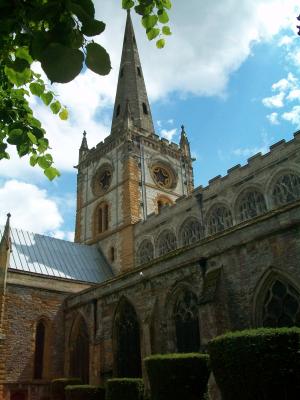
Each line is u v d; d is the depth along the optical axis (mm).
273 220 23719
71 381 33719
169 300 29188
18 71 6875
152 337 29141
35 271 45469
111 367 32625
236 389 15656
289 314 21547
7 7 5574
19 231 50781
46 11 5008
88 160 69688
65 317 41688
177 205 50750
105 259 57500
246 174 43250
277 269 22688
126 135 62188
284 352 14977
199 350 25109
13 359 37094
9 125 9805
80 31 5066
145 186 60375
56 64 4840
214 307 23844
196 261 27531
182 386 19797
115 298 34719
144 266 32594
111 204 60844
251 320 23219
